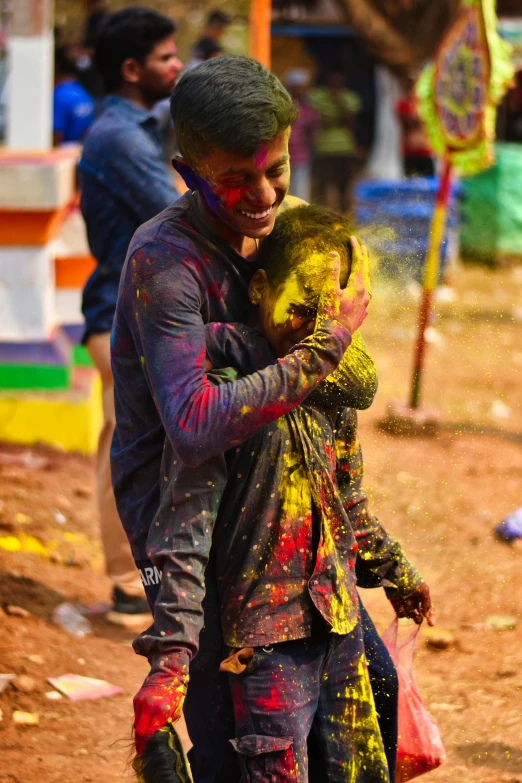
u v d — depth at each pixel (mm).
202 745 3404
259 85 2939
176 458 3117
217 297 3174
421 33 18422
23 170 8281
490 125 9641
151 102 6031
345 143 22469
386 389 11461
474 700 5277
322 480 3227
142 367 3193
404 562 3688
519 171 18984
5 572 6555
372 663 3574
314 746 3344
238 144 2912
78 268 9375
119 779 4461
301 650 3201
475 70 9703
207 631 3225
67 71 14453
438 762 3932
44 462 8750
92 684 5328
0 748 4648
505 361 12859
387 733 3609
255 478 3139
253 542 3148
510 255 19203
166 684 2945
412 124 18156
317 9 26625
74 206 9242
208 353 3150
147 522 3367
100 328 5898
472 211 19062
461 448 9688
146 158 5703
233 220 3068
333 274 3061
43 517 7578
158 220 3168
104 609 6289
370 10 18344
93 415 9250
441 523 7891
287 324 3131
